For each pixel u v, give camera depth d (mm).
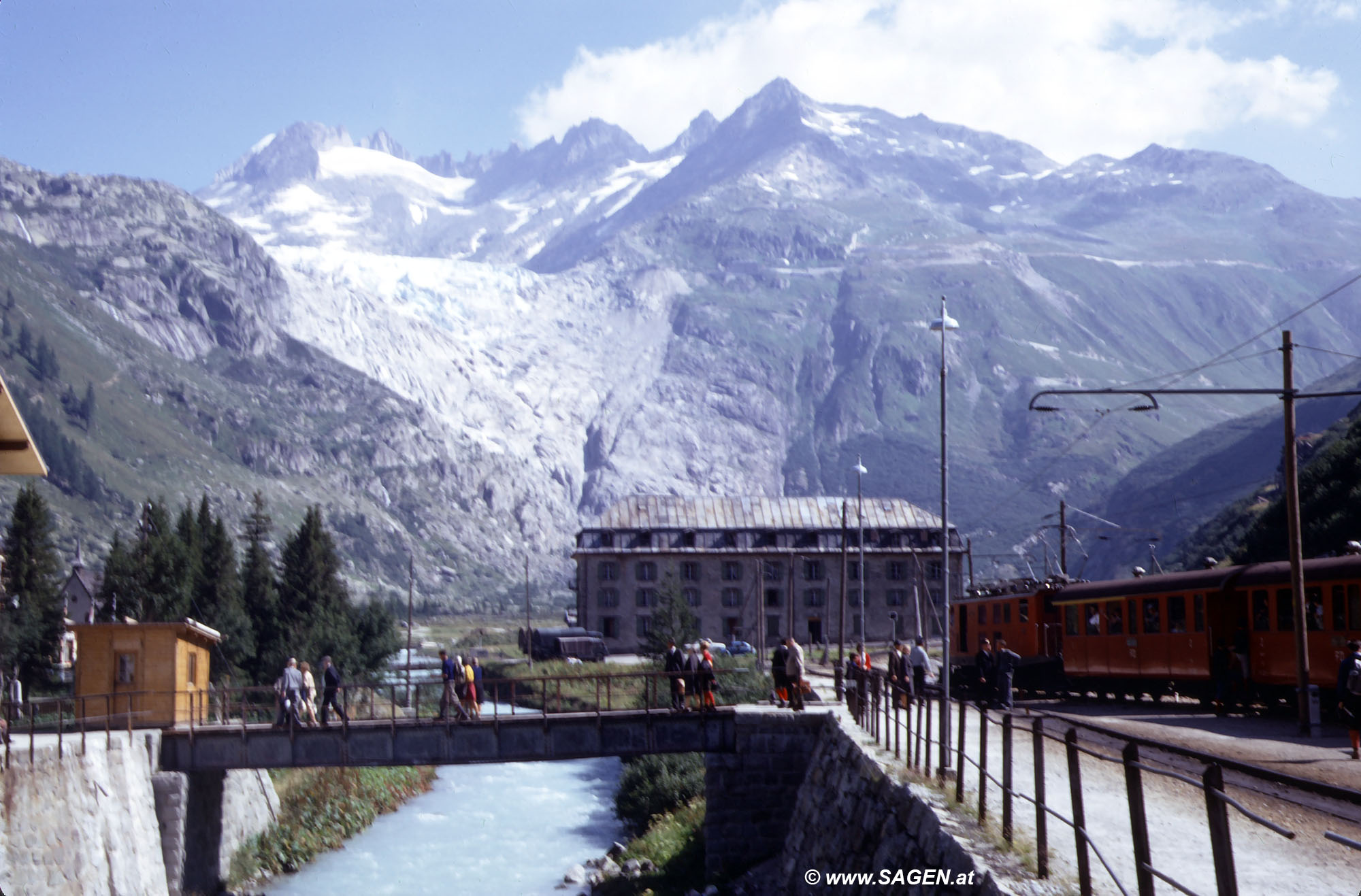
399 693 93875
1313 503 87938
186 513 94562
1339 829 18172
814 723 40875
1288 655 38969
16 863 30406
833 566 154625
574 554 153500
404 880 46750
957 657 62219
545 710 43688
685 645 108625
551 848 52656
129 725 41812
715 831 40375
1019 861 15781
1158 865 15547
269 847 49438
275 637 90188
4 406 23344
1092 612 51250
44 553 91312
